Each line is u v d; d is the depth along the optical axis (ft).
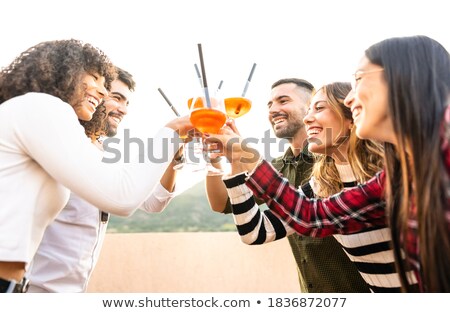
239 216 4.08
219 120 3.84
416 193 2.60
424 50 2.76
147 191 3.31
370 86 2.87
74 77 3.67
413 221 2.75
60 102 3.30
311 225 3.72
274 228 4.25
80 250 4.95
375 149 4.17
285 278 9.21
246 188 4.08
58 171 3.11
